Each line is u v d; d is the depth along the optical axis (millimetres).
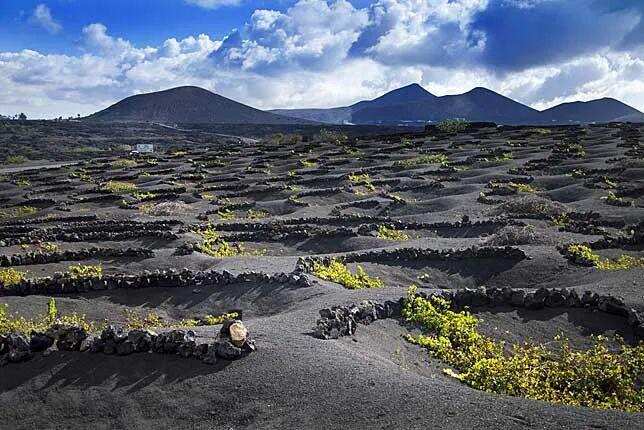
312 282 15312
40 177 50812
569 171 37031
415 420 7438
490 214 26828
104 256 20609
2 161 80375
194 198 36125
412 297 13234
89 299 16094
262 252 21906
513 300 13500
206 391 9016
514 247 18359
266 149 65875
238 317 14016
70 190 42250
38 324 14039
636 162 36344
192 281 16406
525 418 7316
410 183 36781
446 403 7793
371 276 17203
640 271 15445
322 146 63969
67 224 28250
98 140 122375
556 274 16688
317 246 22438
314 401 8242
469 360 10781
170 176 46625
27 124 140625
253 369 9344
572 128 68750
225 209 32156
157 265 19469
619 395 9570
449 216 27047
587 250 18047
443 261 18344
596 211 25766
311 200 34156
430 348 11414
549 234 21391
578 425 7113
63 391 9555
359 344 10703
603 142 50594
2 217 33844
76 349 10477
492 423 7215
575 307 13195
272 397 8531
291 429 7711
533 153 46531
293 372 9062
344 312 11781
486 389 9523
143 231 24828
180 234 24156
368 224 25078
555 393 9492
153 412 8805
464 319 12609
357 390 8344
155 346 10172
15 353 10312
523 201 27141
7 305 15320
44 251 22219
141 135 139125
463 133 67688
